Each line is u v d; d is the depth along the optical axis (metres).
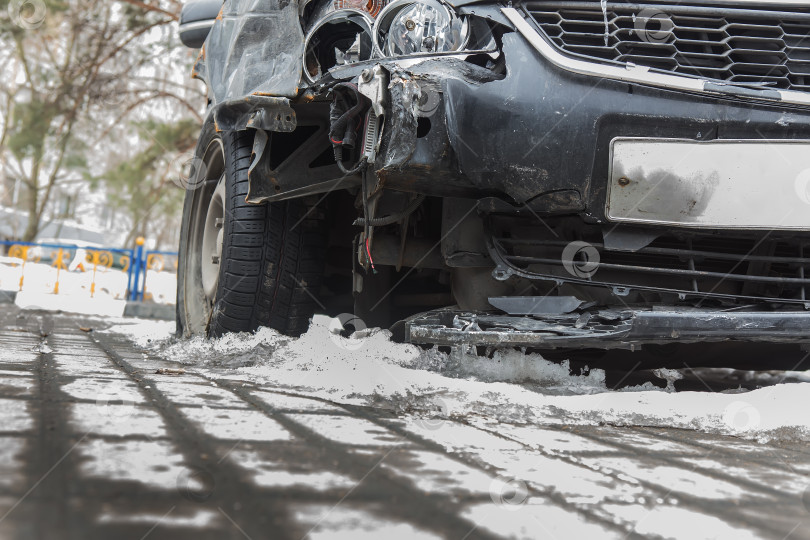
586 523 0.91
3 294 9.18
